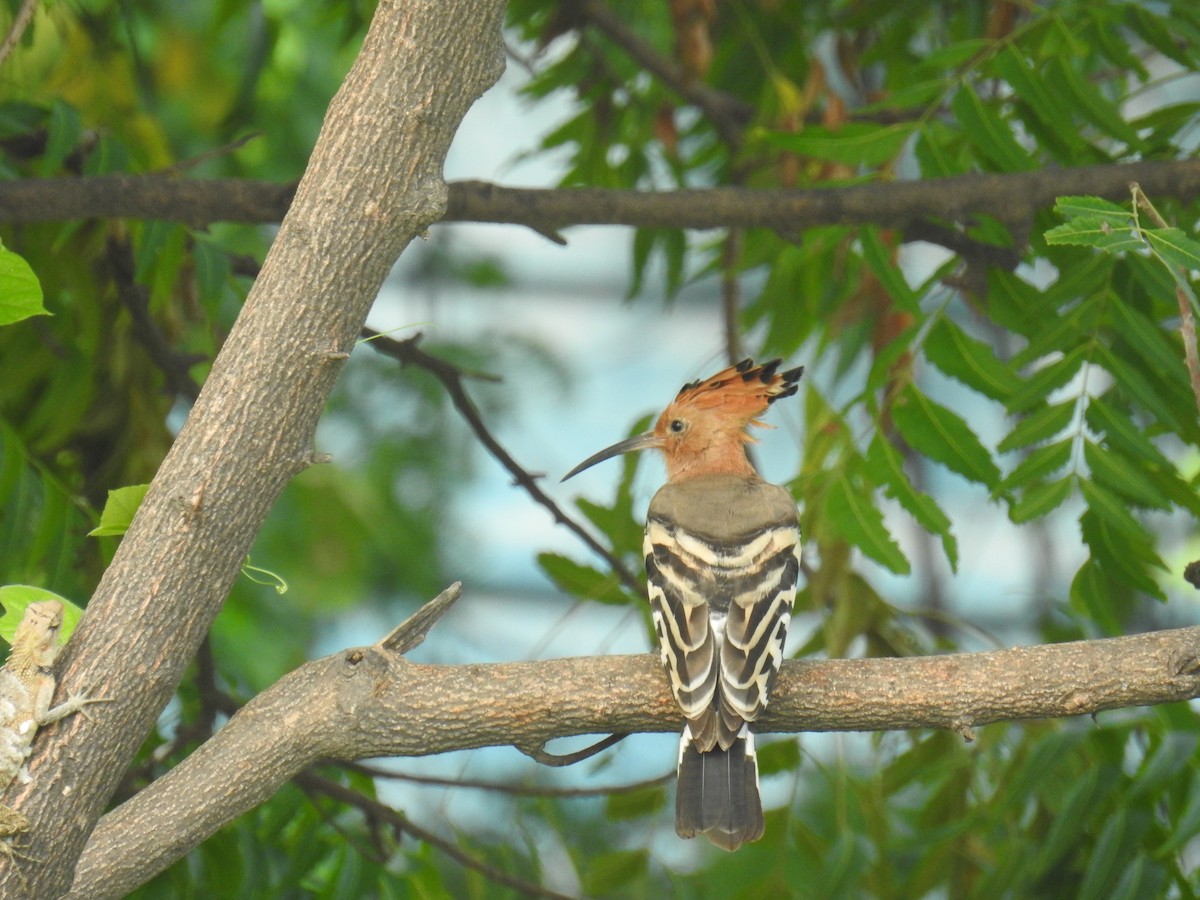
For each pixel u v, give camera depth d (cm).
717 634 760
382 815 973
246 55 1298
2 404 1040
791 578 812
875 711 697
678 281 1349
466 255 1844
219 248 985
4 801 541
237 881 915
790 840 1062
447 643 1767
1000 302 1028
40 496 936
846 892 985
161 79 1348
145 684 569
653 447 1059
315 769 963
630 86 1445
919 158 1018
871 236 1008
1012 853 990
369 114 602
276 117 1419
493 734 673
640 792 1130
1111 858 900
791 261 1201
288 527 1414
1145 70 1027
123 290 1068
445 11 603
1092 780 926
